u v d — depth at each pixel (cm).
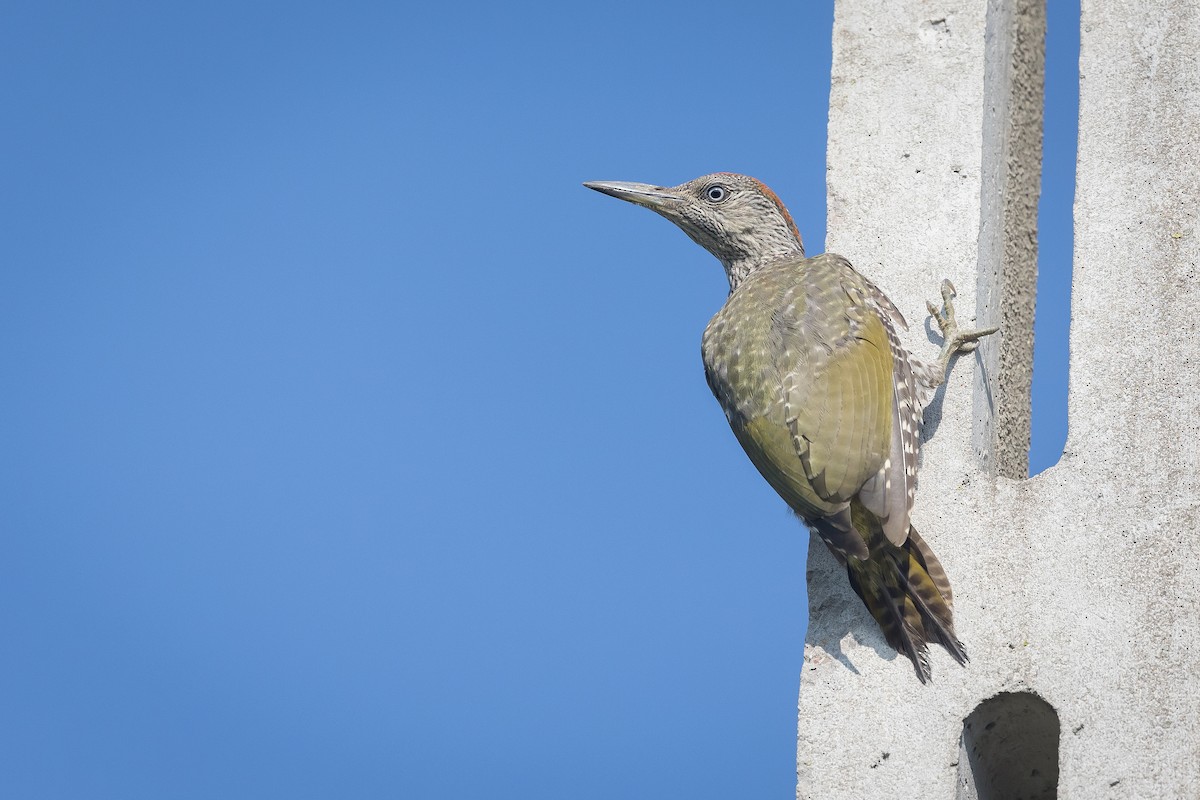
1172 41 1191
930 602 1085
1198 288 1140
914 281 1197
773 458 1105
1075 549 1115
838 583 1161
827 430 1087
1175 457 1113
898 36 1254
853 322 1134
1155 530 1102
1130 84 1191
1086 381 1146
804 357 1120
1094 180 1182
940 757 1100
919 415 1136
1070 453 1137
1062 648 1098
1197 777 1051
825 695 1131
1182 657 1074
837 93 1253
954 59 1237
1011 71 1278
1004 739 1158
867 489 1083
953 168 1213
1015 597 1116
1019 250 1282
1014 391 1270
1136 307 1149
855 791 1107
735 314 1176
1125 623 1091
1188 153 1167
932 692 1113
